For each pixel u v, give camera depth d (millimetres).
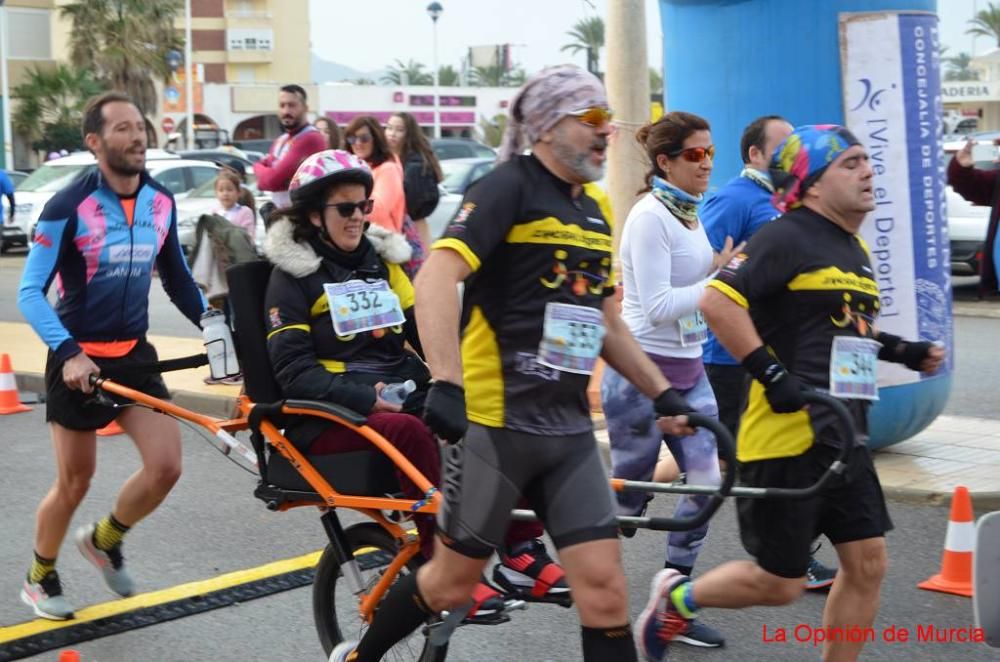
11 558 6422
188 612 5570
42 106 48125
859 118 7352
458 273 3584
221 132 47781
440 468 4371
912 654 4961
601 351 4027
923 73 7414
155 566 6254
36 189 25234
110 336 5223
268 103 63469
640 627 4652
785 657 4969
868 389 4117
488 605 4234
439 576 3875
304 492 4473
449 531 3807
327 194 4523
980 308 15836
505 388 3697
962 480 7227
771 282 4074
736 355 4078
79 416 5164
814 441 4035
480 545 3773
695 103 7898
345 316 4547
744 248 4141
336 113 63625
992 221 7367
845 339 4082
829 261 4082
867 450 4164
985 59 60656
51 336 4922
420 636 4516
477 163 21891
